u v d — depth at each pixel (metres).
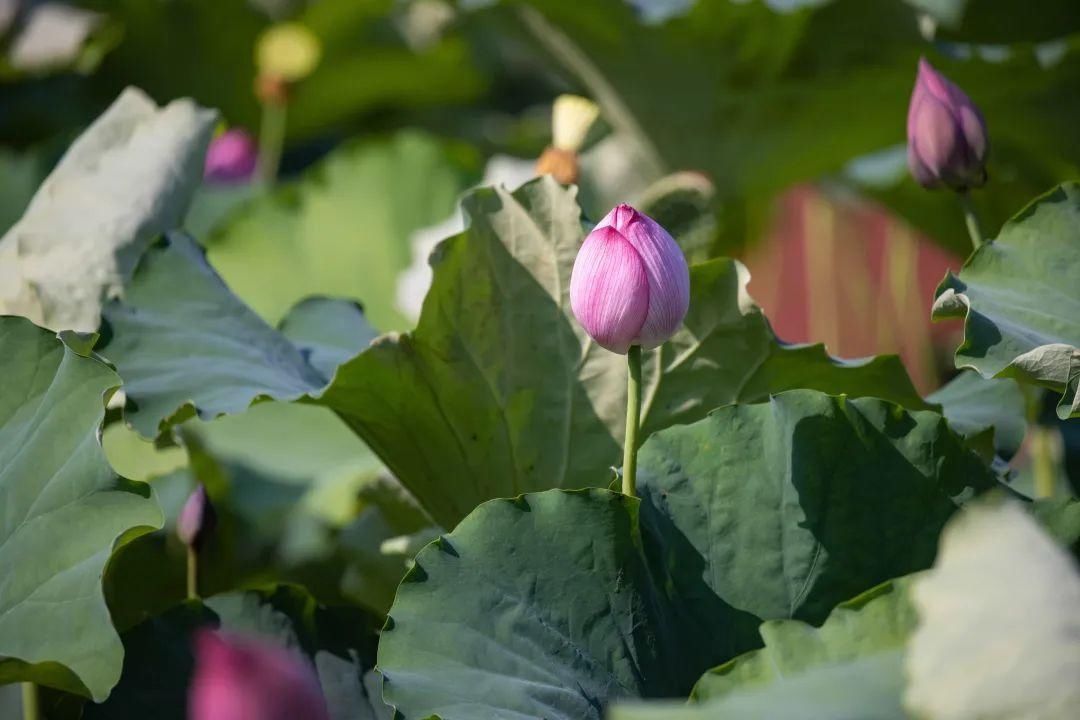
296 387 3.19
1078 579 2.54
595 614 2.90
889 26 4.09
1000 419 3.26
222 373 3.18
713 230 3.33
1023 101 4.14
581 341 3.15
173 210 3.39
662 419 3.17
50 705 3.12
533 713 2.83
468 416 3.17
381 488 3.45
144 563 3.36
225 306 3.28
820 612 2.95
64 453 2.95
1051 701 2.53
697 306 3.13
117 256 3.34
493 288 3.13
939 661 2.55
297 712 2.57
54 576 2.89
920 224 4.61
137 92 3.46
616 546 2.92
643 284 2.90
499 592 2.89
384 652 2.86
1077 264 3.07
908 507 2.97
